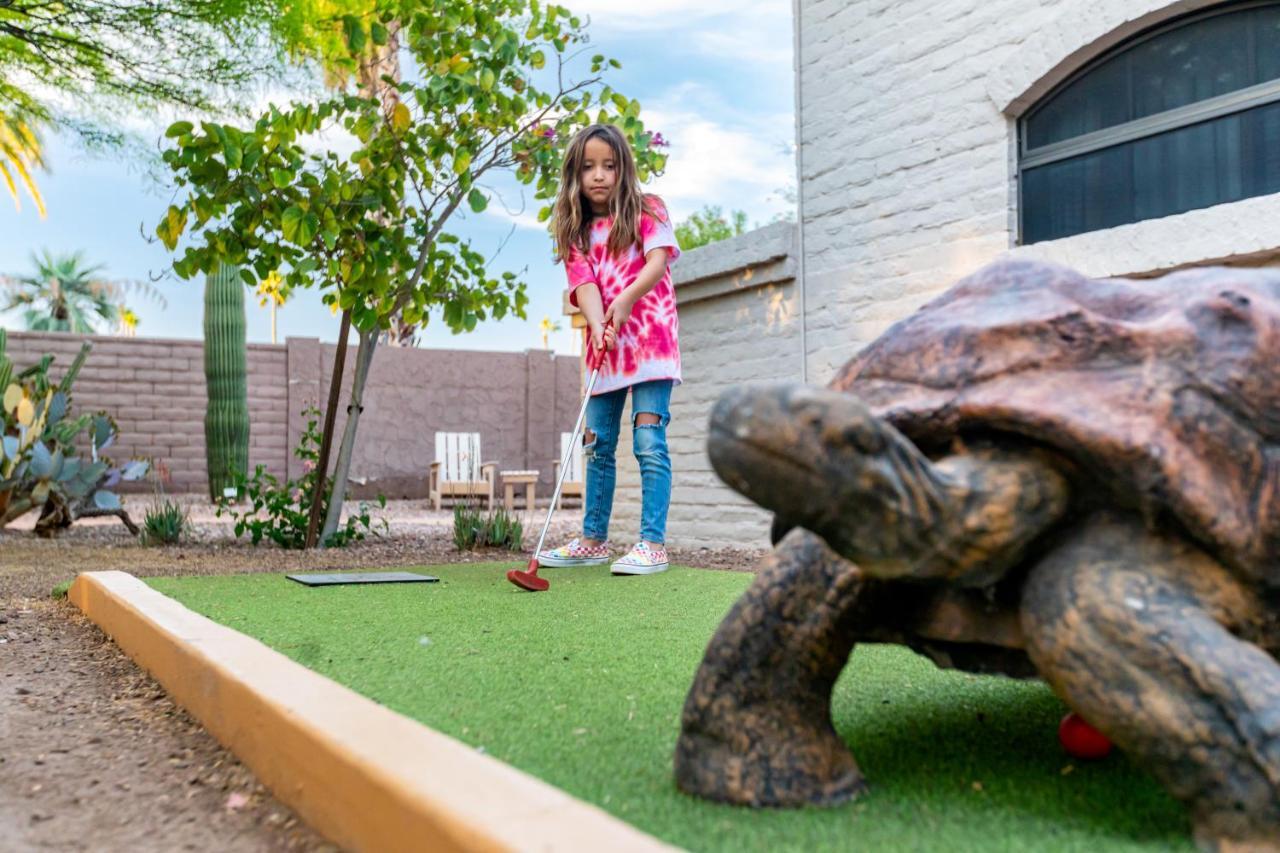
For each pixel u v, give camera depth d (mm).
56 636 3338
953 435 1310
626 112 6195
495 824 1139
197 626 2619
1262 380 1262
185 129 5293
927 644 1464
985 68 4949
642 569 4535
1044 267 1513
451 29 5867
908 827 1332
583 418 4305
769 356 5996
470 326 6469
